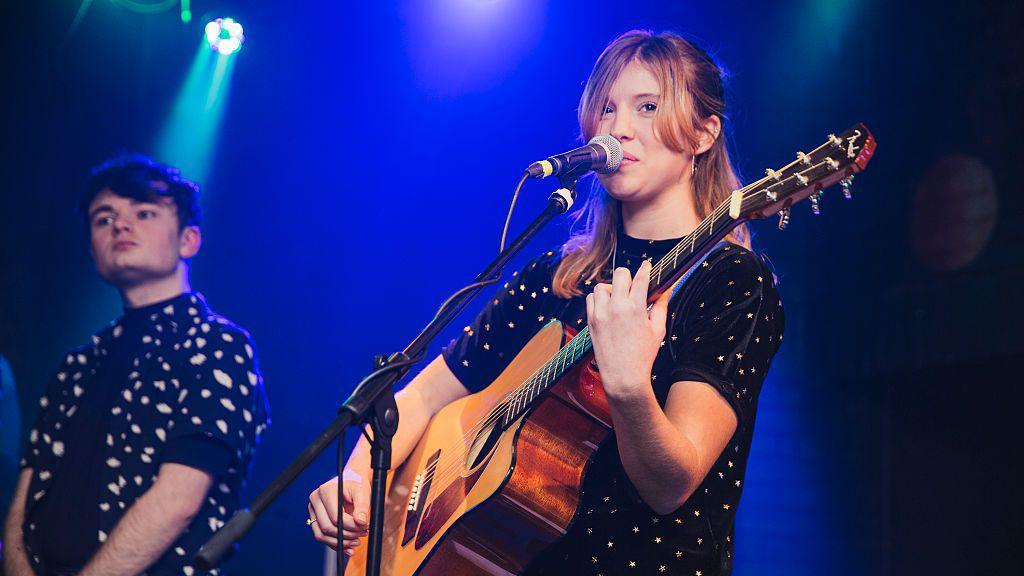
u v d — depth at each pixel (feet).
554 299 8.84
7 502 20.49
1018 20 22.85
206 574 11.40
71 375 12.44
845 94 24.23
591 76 8.66
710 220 7.08
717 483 7.36
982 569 24.90
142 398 11.77
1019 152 22.80
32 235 29.78
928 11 23.76
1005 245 22.81
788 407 27.14
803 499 26.99
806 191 7.05
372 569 6.93
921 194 24.20
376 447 7.16
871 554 26.25
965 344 23.17
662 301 6.93
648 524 7.27
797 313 26.14
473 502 7.70
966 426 25.36
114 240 12.64
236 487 12.05
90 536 11.36
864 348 24.97
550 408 7.72
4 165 29.55
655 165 8.07
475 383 9.36
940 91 23.76
